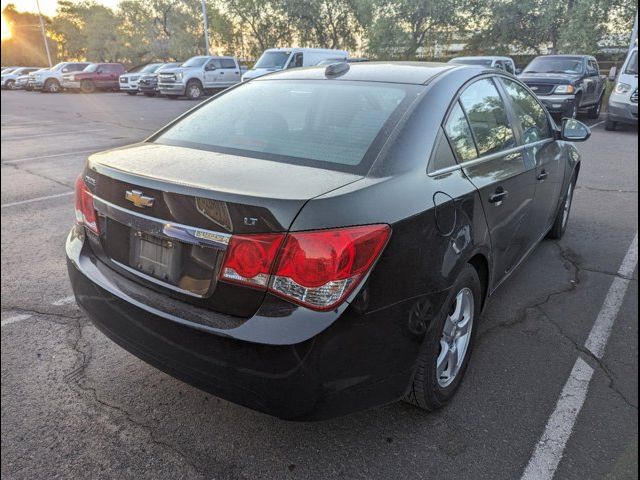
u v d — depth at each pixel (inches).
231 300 74.8
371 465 87.4
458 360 103.1
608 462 88.0
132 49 2105.1
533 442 92.5
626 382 109.5
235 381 75.6
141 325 83.5
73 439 92.5
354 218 73.4
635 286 154.9
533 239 149.3
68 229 207.0
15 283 155.3
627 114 479.8
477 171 103.5
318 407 75.6
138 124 565.6
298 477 85.0
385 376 81.1
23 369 112.5
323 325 71.2
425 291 83.3
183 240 77.9
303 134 96.4
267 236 71.1
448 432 94.8
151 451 90.1
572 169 184.2
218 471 86.1
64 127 539.5
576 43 937.5
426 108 97.0
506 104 130.1
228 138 101.0
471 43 1216.2
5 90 1359.5
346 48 1521.9
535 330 129.8
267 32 1608.0
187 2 1923.0
